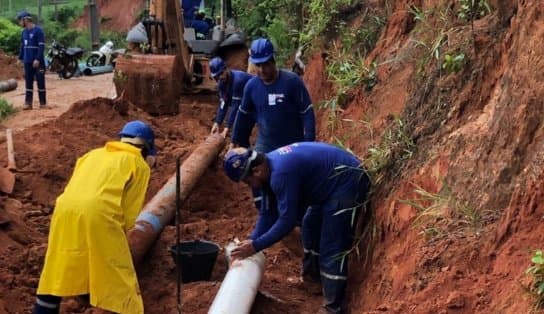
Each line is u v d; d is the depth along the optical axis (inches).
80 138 412.8
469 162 216.5
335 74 404.5
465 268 191.6
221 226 321.7
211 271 266.8
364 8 433.4
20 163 366.9
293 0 641.0
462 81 245.6
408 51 324.2
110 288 222.1
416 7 344.8
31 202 340.8
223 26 644.1
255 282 227.1
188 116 529.0
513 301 172.4
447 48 261.7
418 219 217.0
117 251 223.1
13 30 1114.1
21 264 274.2
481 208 203.6
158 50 551.8
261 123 291.1
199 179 340.8
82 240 221.1
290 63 589.9
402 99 299.9
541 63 206.7
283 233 222.5
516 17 228.7
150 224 267.3
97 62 933.8
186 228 310.0
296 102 286.4
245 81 331.9
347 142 327.9
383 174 248.5
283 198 222.8
